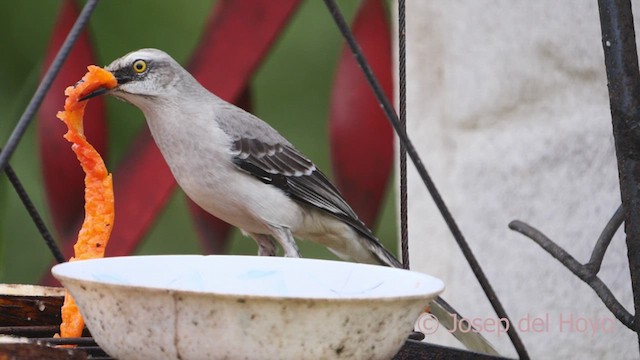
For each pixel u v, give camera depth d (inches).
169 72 343.3
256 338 171.0
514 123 341.7
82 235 232.2
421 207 361.7
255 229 366.3
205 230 388.8
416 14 358.0
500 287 341.4
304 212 368.2
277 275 214.2
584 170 324.8
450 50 349.7
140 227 368.8
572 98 330.0
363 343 177.3
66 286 186.7
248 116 358.3
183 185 355.9
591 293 323.0
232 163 348.5
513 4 338.0
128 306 174.1
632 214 211.0
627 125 210.4
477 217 345.4
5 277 463.2
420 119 360.8
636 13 306.2
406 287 199.6
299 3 353.7
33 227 463.5
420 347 232.2
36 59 490.3
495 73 342.0
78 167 366.9
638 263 211.0
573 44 326.0
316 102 493.0
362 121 356.2
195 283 211.3
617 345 317.7
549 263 330.0
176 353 173.9
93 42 363.6
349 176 362.3
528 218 335.9
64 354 177.5
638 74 211.3
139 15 493.0
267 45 357.1
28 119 187.6
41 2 493.4
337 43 494.3
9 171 244.5
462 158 348.8
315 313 171.2
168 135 346.9
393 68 355.9
